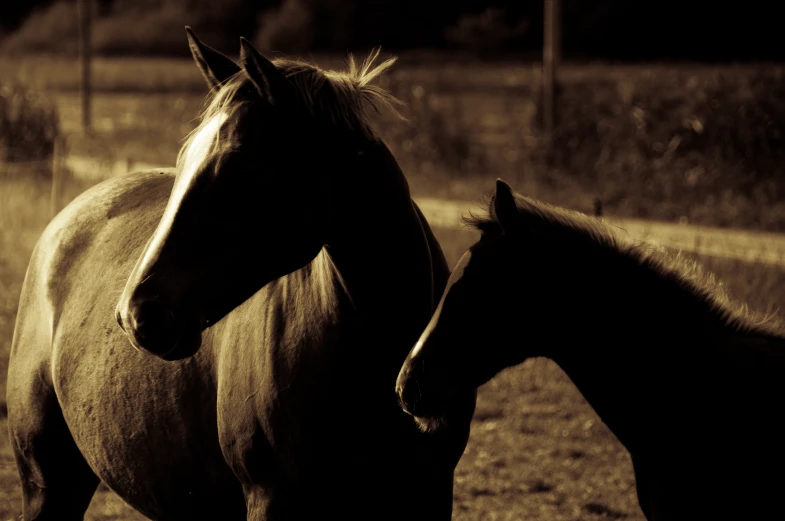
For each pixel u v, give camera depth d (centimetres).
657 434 549
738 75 3023
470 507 958
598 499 966
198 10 9844
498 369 547
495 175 3438
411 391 498
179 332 459
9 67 7662
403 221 517
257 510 527
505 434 1150
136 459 591
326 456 508
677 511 544
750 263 1614
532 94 3688
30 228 2477
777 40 7212
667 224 2328
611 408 569
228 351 545
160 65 7925
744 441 523
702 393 538
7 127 3781
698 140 2861
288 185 476
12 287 1862
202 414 561
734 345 546
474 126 3862
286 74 490
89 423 615
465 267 528
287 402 511
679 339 548
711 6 7400
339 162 493
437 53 8100
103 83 6762
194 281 463
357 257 505
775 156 2750
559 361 576
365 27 8919
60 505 680
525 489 995
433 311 550
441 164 3606
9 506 962
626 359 554
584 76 4147
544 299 546
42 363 669
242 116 475
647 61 7244
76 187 3027
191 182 469
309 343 514
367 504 523
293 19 8956
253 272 479
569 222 560
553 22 3406
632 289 553
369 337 512
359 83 517
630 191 2798
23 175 3469
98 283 642
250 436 522
